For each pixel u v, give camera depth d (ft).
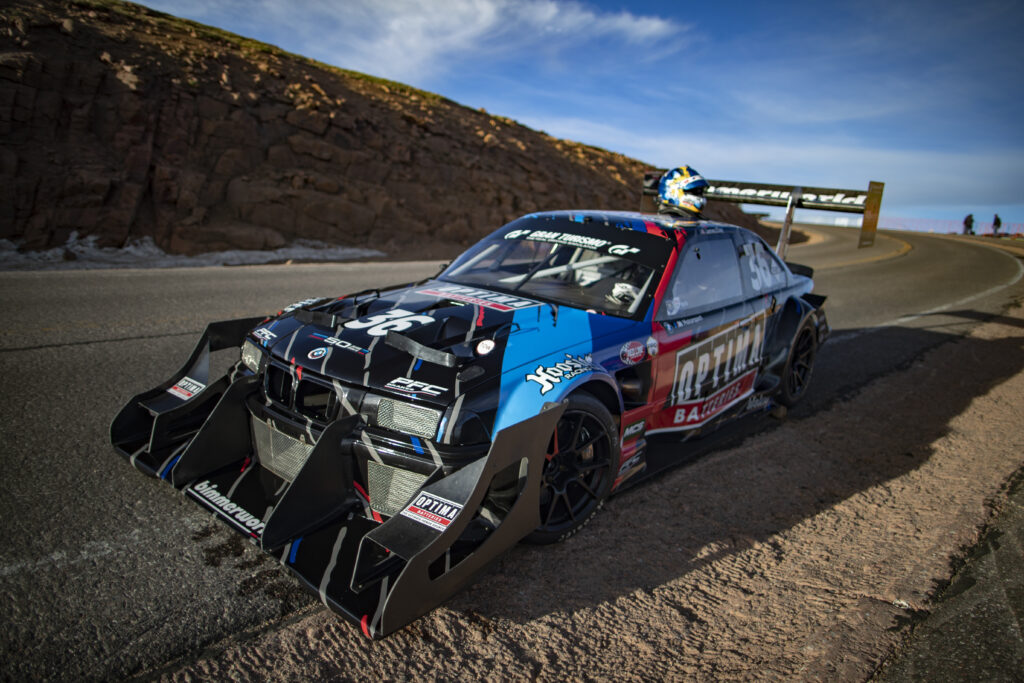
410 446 7.09
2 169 34.88
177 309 21.35
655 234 11.22
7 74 37.17
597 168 108.88
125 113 41.96
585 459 8.58
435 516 6.44
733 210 120.16
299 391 7.98
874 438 13.32
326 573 6.48
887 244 96.22
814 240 117.08
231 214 45.75
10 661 5.78
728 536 8.96
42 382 12.95
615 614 7.09
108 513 8.30
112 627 6.32
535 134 107.86
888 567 8.32
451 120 82.74
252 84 53.83
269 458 8.34
